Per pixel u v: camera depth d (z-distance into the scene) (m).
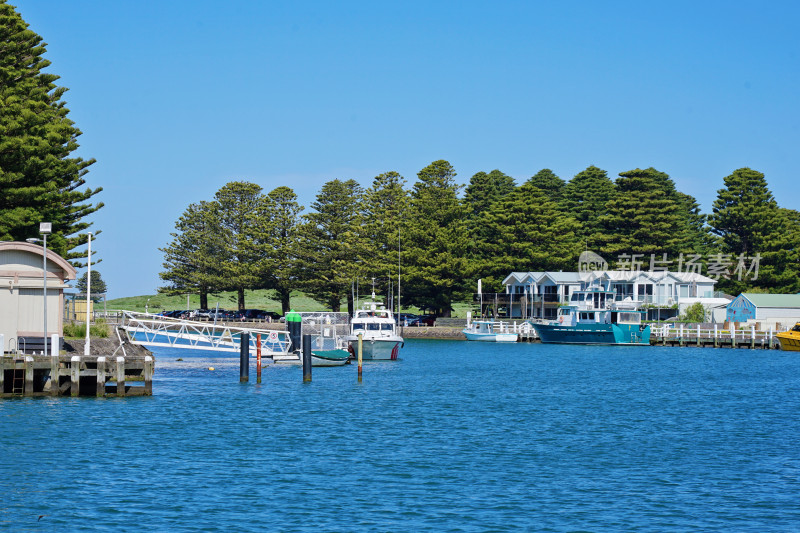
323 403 53.59
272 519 27.34
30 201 71.94
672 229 164.12
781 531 26.67
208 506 28.62
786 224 167.75
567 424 46.50
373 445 39.44
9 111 69.62
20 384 50.34
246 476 32.78
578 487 31.75
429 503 29.39
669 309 142.75
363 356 89.38
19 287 51.66
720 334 118.06
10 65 75.81
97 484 31.12
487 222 160.50
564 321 135.75
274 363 82.56
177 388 59.91
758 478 33.31
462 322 148.75
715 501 29.92
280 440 40.25
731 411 52.28
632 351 112.12
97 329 64.56
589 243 168.88
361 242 149.00
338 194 149.88
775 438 42.31
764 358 99.56
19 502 28.75
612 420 48.12
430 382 68.38
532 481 32.66
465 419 47.88
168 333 83.38
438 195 154.88
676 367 86.50
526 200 160.12
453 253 152.38
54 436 39.03
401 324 147.38
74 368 49.22
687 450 38.97
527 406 53.97
